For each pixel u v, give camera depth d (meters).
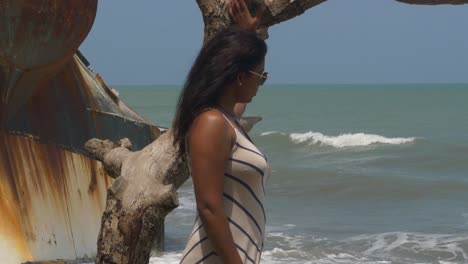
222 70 2.83
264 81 2.99
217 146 2.77
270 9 3.93
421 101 102.31
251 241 2.88
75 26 8.21
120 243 3.43
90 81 10.19
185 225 14.35
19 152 9.19
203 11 3.87
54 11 7.98
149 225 3.40
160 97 132.00
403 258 12.04
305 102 102.50
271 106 89.75
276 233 14.09
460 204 18.19
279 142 36.38
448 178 23.08
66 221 9.48
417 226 15.05
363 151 32.31
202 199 2.75
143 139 10.43
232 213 2.84
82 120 9.87
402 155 30.23
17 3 7.79
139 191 3.43
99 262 3.49
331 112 73.62
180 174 3.54
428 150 31.77
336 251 12.42
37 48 8.23
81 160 9.82
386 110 76.62
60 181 9.52
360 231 14.45
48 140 9.48
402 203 18.55
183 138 2.89
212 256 2.87
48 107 9.51
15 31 8.01
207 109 2.82
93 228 9.80
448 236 13.80
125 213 3.41
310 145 35.16
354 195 19.86
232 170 2.84
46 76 8.90
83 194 9.77
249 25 3.79
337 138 36.19
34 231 9.10
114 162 3.76
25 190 9.15
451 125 52.88
